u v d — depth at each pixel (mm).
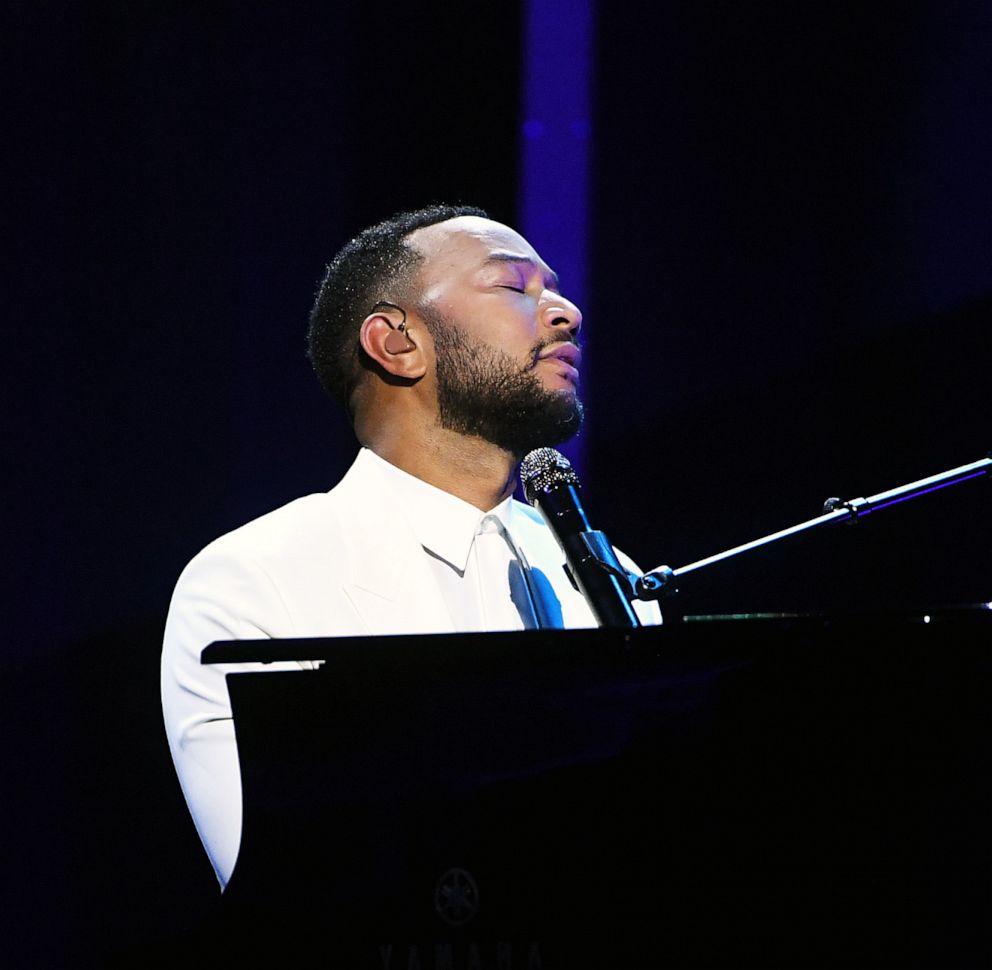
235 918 5137
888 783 4883
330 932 5047
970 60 16922
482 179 17078
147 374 15586
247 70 16188
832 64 17281
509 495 8680
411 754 5121
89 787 15133
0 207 15125
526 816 5012
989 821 4816
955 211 16922
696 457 17234
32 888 14938
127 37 15703
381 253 8953
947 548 16609
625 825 4957
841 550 16812
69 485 15234
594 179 17375
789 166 17328
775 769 4941
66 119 15406
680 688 5055
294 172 16297
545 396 8297
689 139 17500
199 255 15844
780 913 4836
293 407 16016
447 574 8141
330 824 5129
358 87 16719
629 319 17375
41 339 15203
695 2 17531
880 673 4965
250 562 7648
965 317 16828
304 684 5230
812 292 17219
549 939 4895
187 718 7441
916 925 4785
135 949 5215
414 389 8531
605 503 17234
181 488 15586
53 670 15086
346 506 8250
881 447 16906
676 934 4859
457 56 17078
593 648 5082
